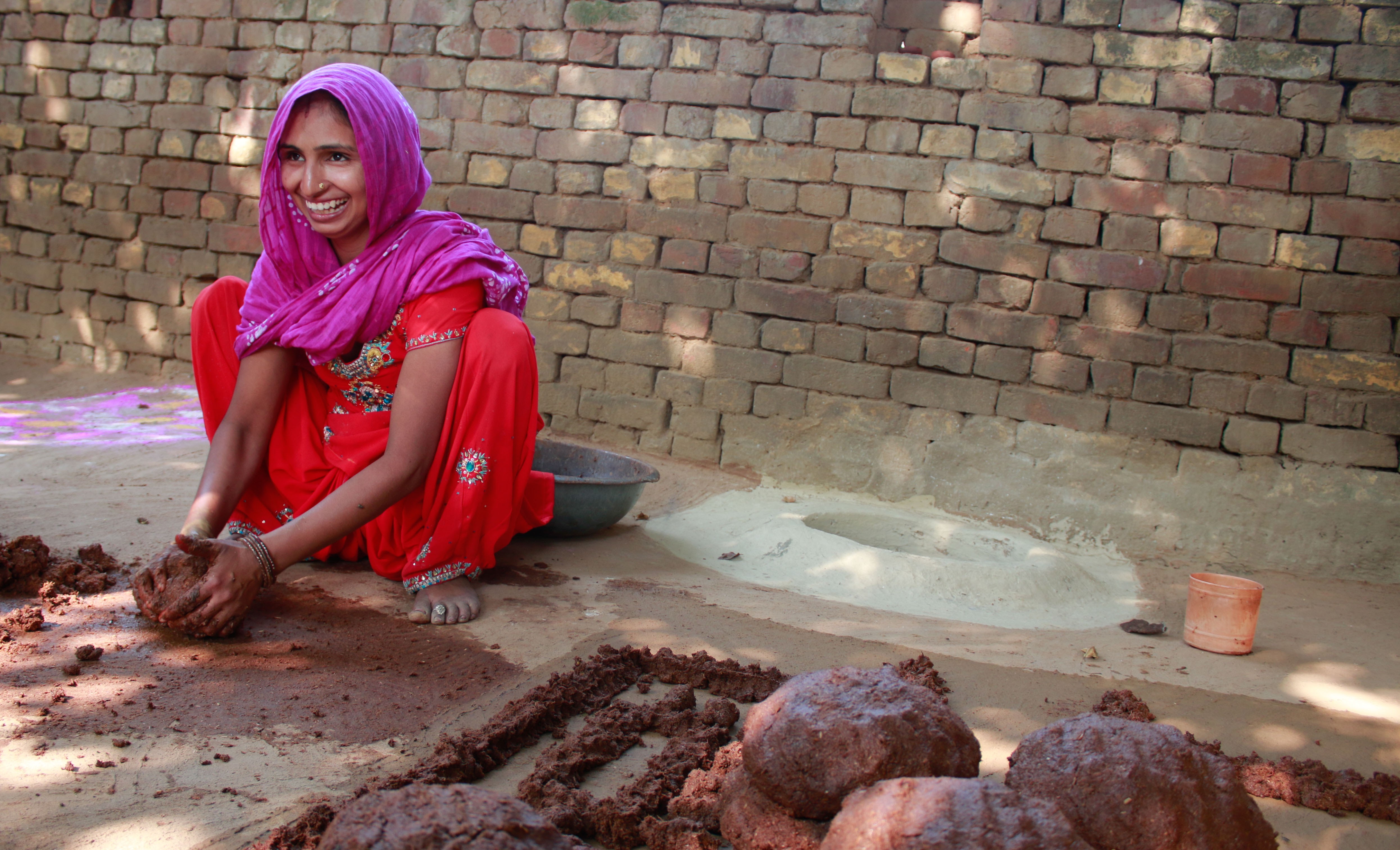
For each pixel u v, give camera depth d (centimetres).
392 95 319
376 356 322
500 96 557
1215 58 473
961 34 525
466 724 239
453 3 560
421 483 317
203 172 613
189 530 295
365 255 319
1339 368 464
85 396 598
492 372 315
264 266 330
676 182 535
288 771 209
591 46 541
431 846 147
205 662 261
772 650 307
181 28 609
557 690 252
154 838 179
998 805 160
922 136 504
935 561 398
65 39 630
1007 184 495
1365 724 282
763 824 190
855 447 521
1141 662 327
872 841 158
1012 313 499
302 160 307
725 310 534
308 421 336
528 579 358
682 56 529
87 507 389
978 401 504
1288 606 414
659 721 246
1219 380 477
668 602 346
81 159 634
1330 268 464
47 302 648
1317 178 464
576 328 555
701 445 542
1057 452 495
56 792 191
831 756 184
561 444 457
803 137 517
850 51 509
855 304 516
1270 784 233
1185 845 176
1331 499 465
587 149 545
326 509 297
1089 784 181
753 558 421
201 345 341
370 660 273
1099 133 485
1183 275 480
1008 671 305
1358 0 459
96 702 232
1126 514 487
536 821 161
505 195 559
